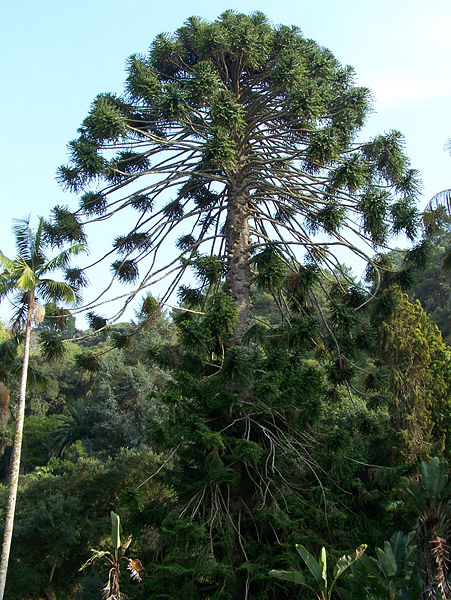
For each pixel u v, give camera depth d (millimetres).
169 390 11125
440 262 44281
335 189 14398
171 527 10125
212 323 11656
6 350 15859
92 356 15258
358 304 14883
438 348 18922
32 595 20984
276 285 12547
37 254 14562
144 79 15180
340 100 16641
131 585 9688
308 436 11797
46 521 21938
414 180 15773
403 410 17375
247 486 11359
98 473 24438
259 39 15789
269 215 14906
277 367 11266
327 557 9625
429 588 8930
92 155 14062
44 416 50781
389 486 11734
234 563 10055
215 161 12891
